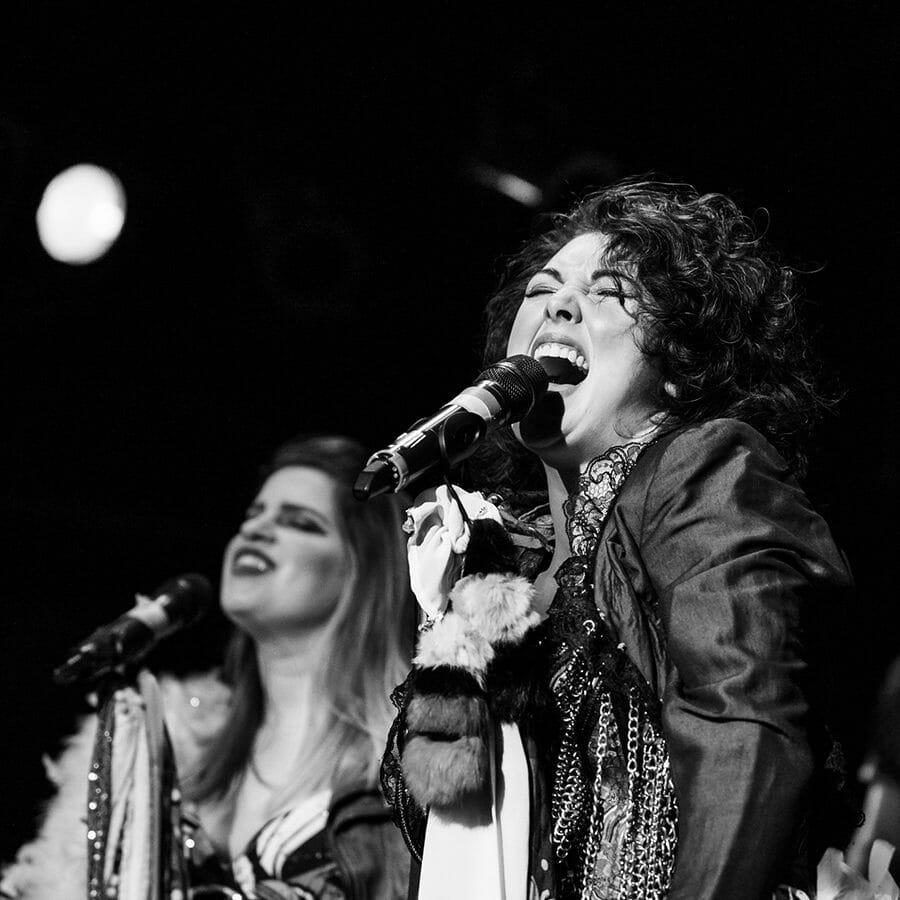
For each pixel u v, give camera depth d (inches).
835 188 225.0
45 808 202.5
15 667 214.5
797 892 92.2
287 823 188.7
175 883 167.3
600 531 101.2
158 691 176.7
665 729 86.9
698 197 124.6
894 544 217.8
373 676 201.5
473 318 239.3
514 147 238.7
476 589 98.9
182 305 242.7
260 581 207.2
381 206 244.2
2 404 232.7
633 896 93.9
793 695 84.9
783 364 114.2
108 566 222.8
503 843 95.8
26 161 245.6
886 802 192.1
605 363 106.6
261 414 236.5
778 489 94.3
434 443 97.8
